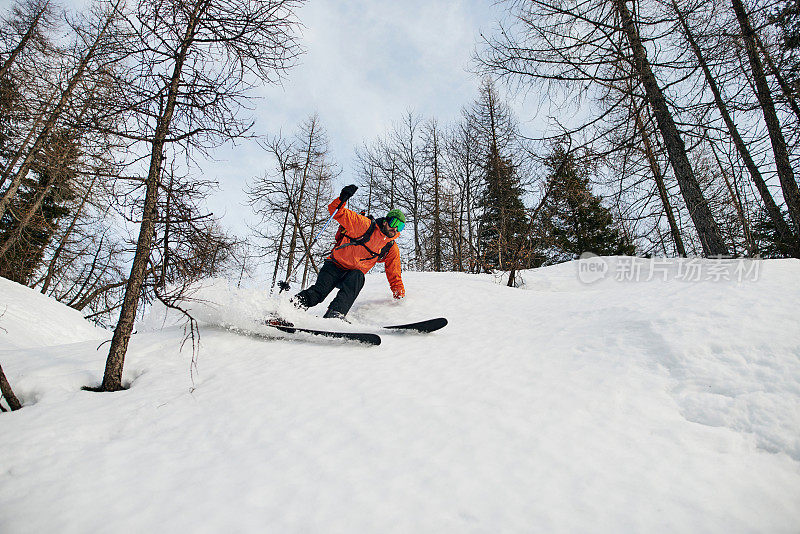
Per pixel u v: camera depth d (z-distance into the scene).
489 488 1.78
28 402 2.82
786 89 5.38
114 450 2.12
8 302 7.26
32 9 9.11
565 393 2.64
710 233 5.59
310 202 14.38
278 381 2.91
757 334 2.85
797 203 5.89
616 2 5.44
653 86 5.68
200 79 3.37
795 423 2.10
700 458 1.97
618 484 1.79
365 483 1.82
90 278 11.52
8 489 1.81
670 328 3.19
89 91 3.60
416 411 2.46
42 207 9.94
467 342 3.83
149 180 3.12
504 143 14.83
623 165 6.09
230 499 1.72
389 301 5.39
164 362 3.28
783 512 1.62
